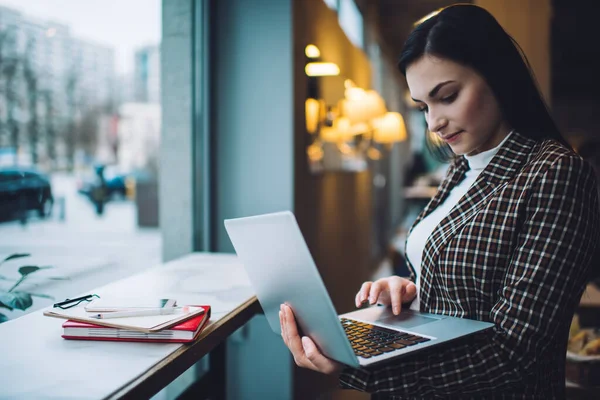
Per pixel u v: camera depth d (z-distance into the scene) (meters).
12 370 0.88
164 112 2.32
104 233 2.25
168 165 2.36
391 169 9.12
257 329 2.31
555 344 0.93
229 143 2.37
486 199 0.97
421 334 0.91
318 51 2.82
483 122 0.96
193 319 1.08
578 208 0.84
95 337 1.03
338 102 3.51
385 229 7.84
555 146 0.91
